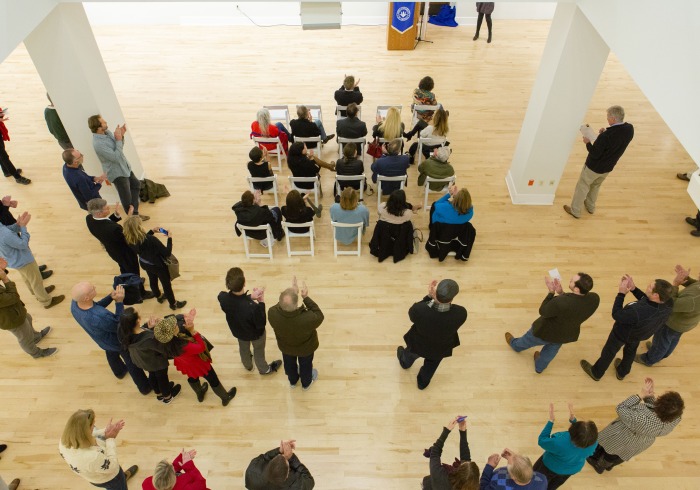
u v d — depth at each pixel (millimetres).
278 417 4805
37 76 9836
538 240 6570
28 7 4750
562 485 4367
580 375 5164
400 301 5809
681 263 6277
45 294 5641
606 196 7238
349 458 4520
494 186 7387
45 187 7328
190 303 5781
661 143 8195
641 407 3803
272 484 3076
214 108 8859
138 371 4711
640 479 4406
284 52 10422
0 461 4492
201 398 4887
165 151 7957
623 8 4426
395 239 6020
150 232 5152
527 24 11531
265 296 5812
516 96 9258
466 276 6094
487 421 4789
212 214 6891
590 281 4305
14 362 5242
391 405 4898
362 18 11211
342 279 6039
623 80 9750
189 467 3518
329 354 5297
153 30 11227
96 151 6059
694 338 5535
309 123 7074
